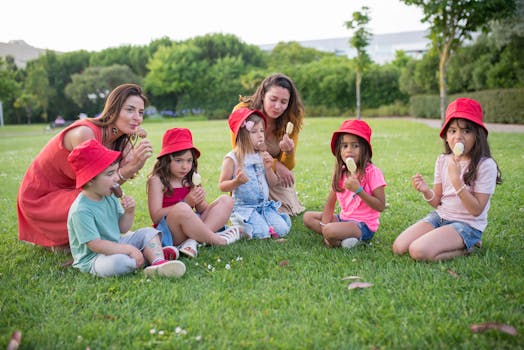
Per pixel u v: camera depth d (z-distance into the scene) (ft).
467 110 9.66
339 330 6.54
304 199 16.15
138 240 9.64
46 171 10.48
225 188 11.44
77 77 138.51
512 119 57.62
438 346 6.08
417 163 23.67
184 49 137.69
